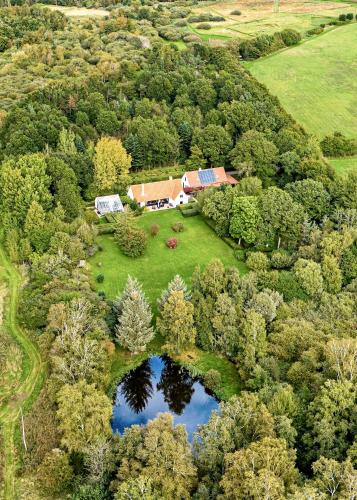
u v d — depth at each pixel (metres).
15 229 103.38
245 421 62.06
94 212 116.19
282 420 61.69
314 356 72.25
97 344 75.81
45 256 95.38
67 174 114.25
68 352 72.62
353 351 68.25
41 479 59.09
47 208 109.06
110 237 112.62
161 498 53.81
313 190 110.50
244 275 92.69
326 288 91.81
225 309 83.38
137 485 53.50
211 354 85.12
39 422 67.25
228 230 111.62
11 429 67.88
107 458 59.19
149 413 77.31
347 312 83.50
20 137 120.81
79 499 55.97
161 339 88.12
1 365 77.81
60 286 87.75
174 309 82.31
